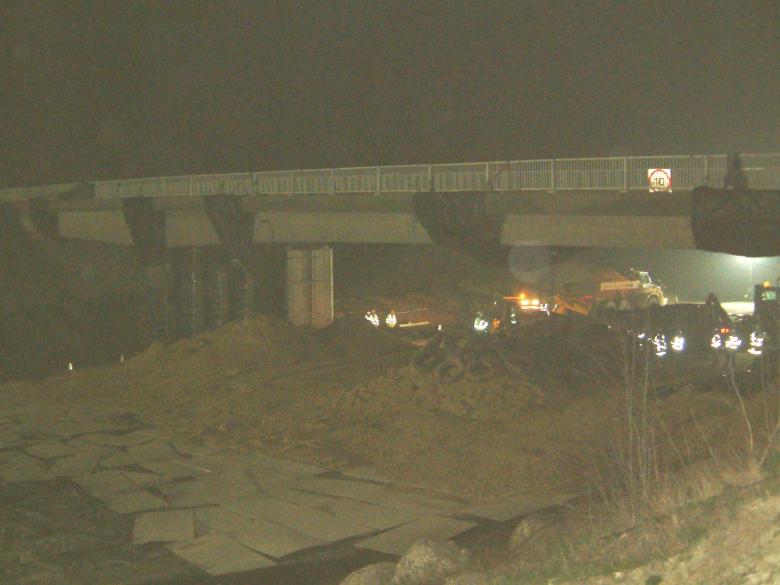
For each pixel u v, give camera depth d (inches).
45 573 370.6
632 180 1055.0
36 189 2044.8
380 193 1316.4
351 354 991.0
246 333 975.0
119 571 370.3
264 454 578.9
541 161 1134.4
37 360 1750.7
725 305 2167.8
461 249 1227.9
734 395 503.5
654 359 585.9
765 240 922.7
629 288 1588.3
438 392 639.1
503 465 485.7
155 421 707.4
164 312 1706.4
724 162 985.5
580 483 430.9
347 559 373.4
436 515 429.1
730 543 190.7
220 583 351.3
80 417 737.6
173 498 482.6
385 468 523.5
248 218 1510.8
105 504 474.9
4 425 713.6
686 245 1043.3
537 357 658.8
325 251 1604.3
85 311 1969.7
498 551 345.7
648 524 231.3
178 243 1701.5
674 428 451.8
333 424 628.4
